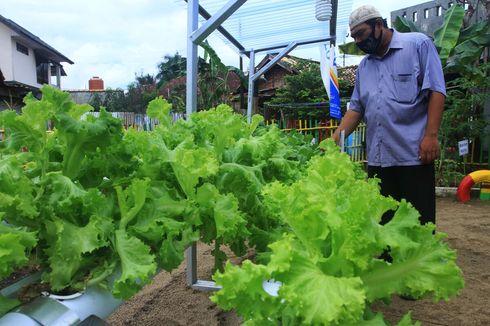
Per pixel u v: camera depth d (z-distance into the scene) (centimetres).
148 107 205
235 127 190
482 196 782
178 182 159
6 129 143
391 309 322
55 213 123
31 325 95
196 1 314
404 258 106
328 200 103
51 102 136
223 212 146
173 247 135
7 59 2388
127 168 152
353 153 1042
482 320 304
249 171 187
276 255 95
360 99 367
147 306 318
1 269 101
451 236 525
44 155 137
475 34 825
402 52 327
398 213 113
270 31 666
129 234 132
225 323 292
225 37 664
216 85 1955
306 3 538
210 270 393
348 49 1010
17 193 120
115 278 117
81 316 102
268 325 106
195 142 194
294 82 1706
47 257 124
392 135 333
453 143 893
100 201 130
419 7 1127
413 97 326
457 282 103
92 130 134
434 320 306
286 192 117
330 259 100
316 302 85
